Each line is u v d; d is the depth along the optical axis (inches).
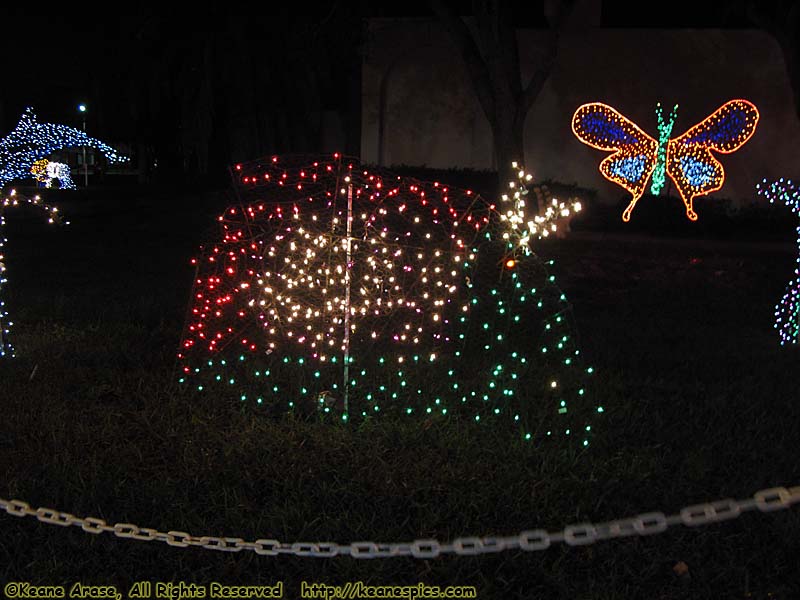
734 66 819.4
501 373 270.4
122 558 160.6
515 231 274.7
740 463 206.1
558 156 862.5
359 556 136.8
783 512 178.1
